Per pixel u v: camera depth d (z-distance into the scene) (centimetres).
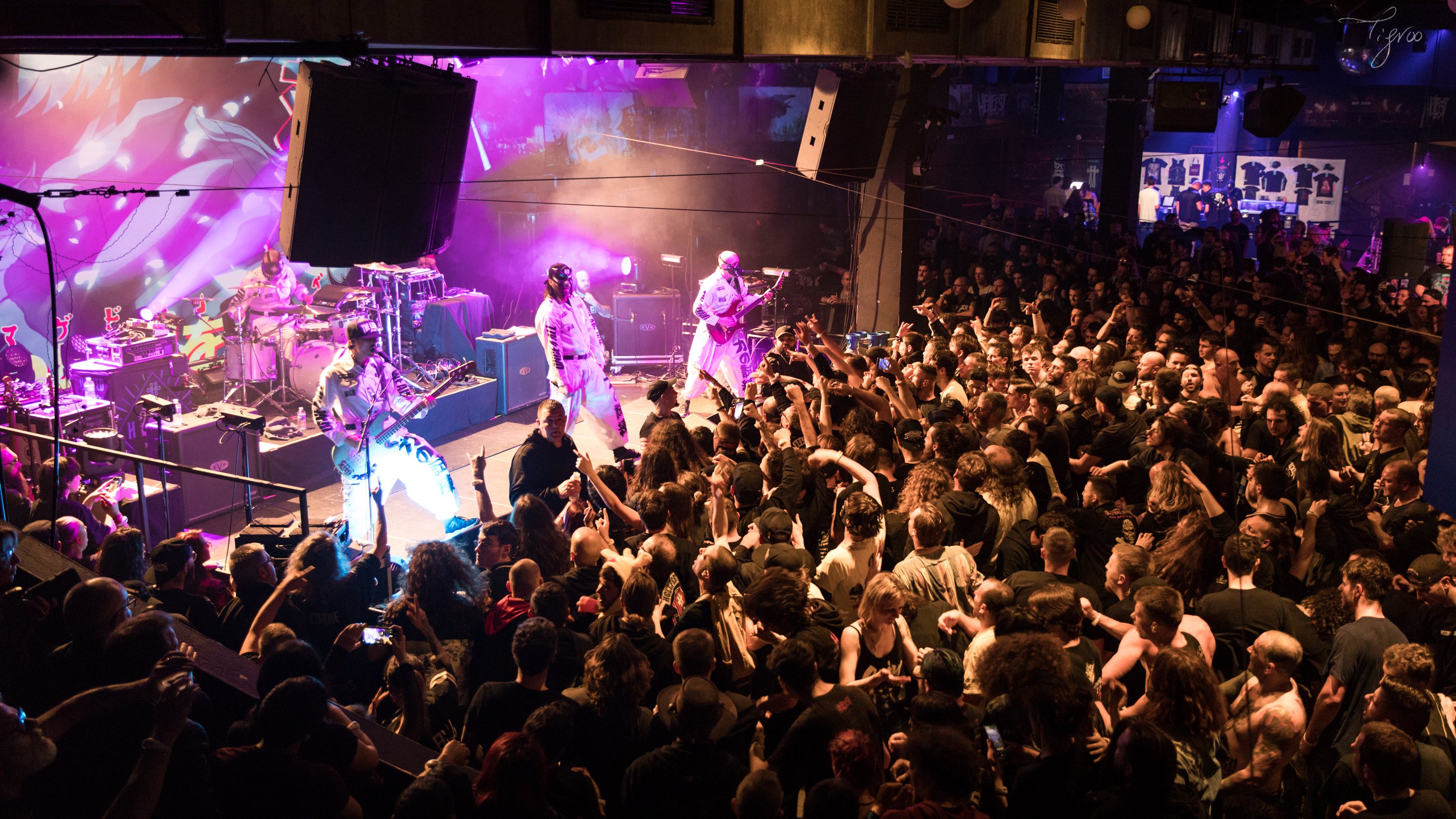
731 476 569
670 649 416
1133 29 1220
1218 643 427
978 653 395
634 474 682
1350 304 1068
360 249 525
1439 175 2328
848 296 1402
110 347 1064
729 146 1873
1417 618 427
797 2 772
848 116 988
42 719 303
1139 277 1366
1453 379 337
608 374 1448
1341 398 714
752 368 1227
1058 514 489
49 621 400
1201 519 475
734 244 1859
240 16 447
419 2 523
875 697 399
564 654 416
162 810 299
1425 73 2323
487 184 1631
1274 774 354
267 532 655
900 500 534
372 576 533
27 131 1088
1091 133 2572
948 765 299
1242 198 2364
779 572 419
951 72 2359
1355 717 392
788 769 350
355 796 342
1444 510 342
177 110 1208
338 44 486
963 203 2358
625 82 1727
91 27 418
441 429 1181
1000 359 834
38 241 1102
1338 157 2423
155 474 933
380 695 426
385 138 511
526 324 1677
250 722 336
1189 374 725
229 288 1291
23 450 883
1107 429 652
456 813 310
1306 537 516
